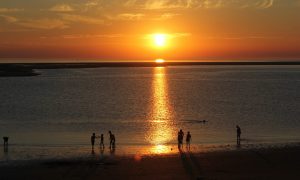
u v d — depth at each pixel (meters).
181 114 59.78
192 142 38.53
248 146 35.66
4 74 174.75
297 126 48.53
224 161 29.62
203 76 186.00
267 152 32.12
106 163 29.55
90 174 26.72
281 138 40.41
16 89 108.00
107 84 130.25
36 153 33.78
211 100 80.00
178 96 88.75
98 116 58.12
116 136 42.12
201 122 51.56
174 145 36.97
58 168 28.27
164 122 51.66
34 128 47.62
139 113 61.25
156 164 29.12
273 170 27.08
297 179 25.03
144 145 37.25
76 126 48.91
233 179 25.12
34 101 79.56
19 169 28.16
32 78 162.25
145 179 25.66
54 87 116.00
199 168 27.89
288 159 29.86
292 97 85.75
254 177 25.52
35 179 25.88
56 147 36.41
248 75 194.62
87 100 81.44
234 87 114.69
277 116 57.28
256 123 50.97
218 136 41.78
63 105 72.62
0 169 28.22
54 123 51.47
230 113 60.75
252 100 79.75
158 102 76.88
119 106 70.75
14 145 37.38
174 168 28.03
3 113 62.09
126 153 33.47
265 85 121.94
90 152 34.16
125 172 27.17
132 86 120.94
